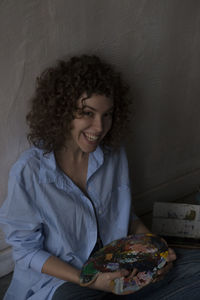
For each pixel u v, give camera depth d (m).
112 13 1.39
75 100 1.09
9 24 1.13
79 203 1.20
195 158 2.29
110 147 1.36
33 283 1.20
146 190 2.10
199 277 1.22
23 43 1.19
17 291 1.24
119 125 1.32
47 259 1.14
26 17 1.15
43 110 1.16
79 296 1.08
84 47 1.36
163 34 1.63
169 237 1.74
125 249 1.19
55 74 1.16
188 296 1.20
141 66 1.63
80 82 1.08
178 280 1.25
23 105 1.29
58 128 1.15
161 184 2.17
